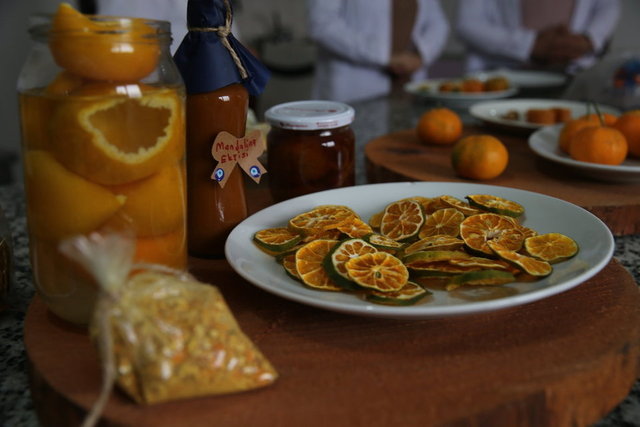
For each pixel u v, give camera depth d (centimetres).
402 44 191
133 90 42
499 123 96
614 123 81
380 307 43
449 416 39
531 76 164
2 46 199
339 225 54
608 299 49
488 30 204
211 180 54
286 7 312
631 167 70
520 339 45
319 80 197
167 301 39
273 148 63
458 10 213
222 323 40
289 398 40
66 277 44
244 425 38
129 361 38
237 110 53
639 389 47
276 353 44
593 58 206
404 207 58
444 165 81
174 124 44
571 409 42
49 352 44
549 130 89
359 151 98
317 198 60
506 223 55
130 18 42
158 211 44
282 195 64
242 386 40
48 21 40
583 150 73
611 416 44
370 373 42
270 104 268
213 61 51
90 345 45
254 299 50
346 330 46
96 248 38
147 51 42
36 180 43
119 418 39
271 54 292
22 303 54
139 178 43
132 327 38
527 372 42
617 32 298
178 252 47
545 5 210
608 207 66
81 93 41
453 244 52
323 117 60
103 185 42
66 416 40
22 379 46
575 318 47
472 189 62
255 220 55
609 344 44
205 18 50
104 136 41
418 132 91
